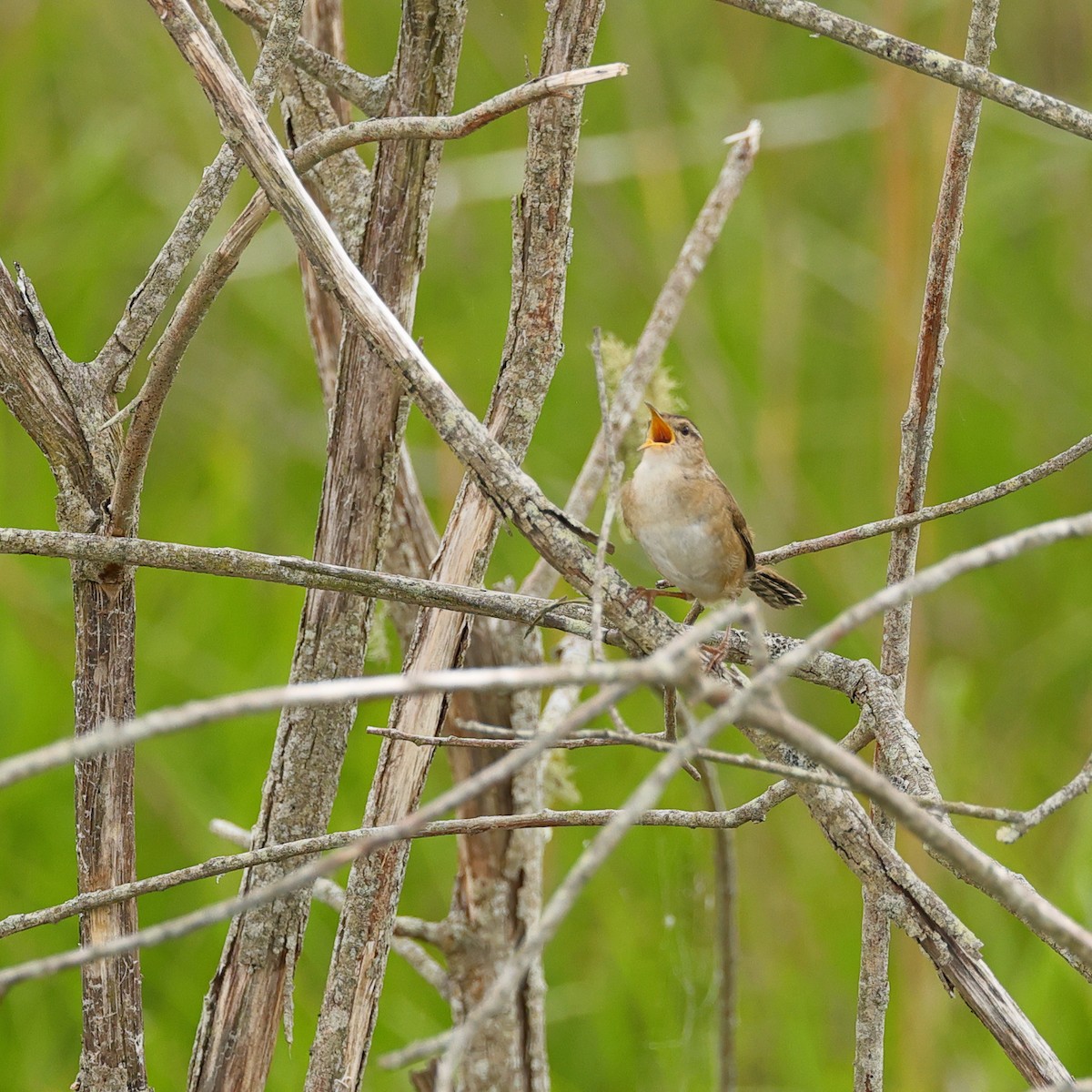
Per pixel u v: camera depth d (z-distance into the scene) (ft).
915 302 45.09
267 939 20.74
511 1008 25.57
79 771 18.67
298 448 43.73
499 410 19.72
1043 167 47.98
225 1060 20.70
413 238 20.90
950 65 16.62
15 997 30.60
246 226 16.21
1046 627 44.16
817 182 51.75
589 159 44.86
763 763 12.90
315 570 16.88
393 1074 31.35
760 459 42.75
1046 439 46.55
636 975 33.04
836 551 43.19
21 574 37.09
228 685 35.70
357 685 10.80
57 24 44.52
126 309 18.80
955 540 45.65
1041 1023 31.48
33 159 44.24
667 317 15.25
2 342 18.08
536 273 19.39
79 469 18.58
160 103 45.29
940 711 38.17
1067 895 33.22
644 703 38.29
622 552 41.47
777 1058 32.81
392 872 20.35
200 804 34.06
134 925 18.88
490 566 39.52
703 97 46.88
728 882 12.60
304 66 20.52
